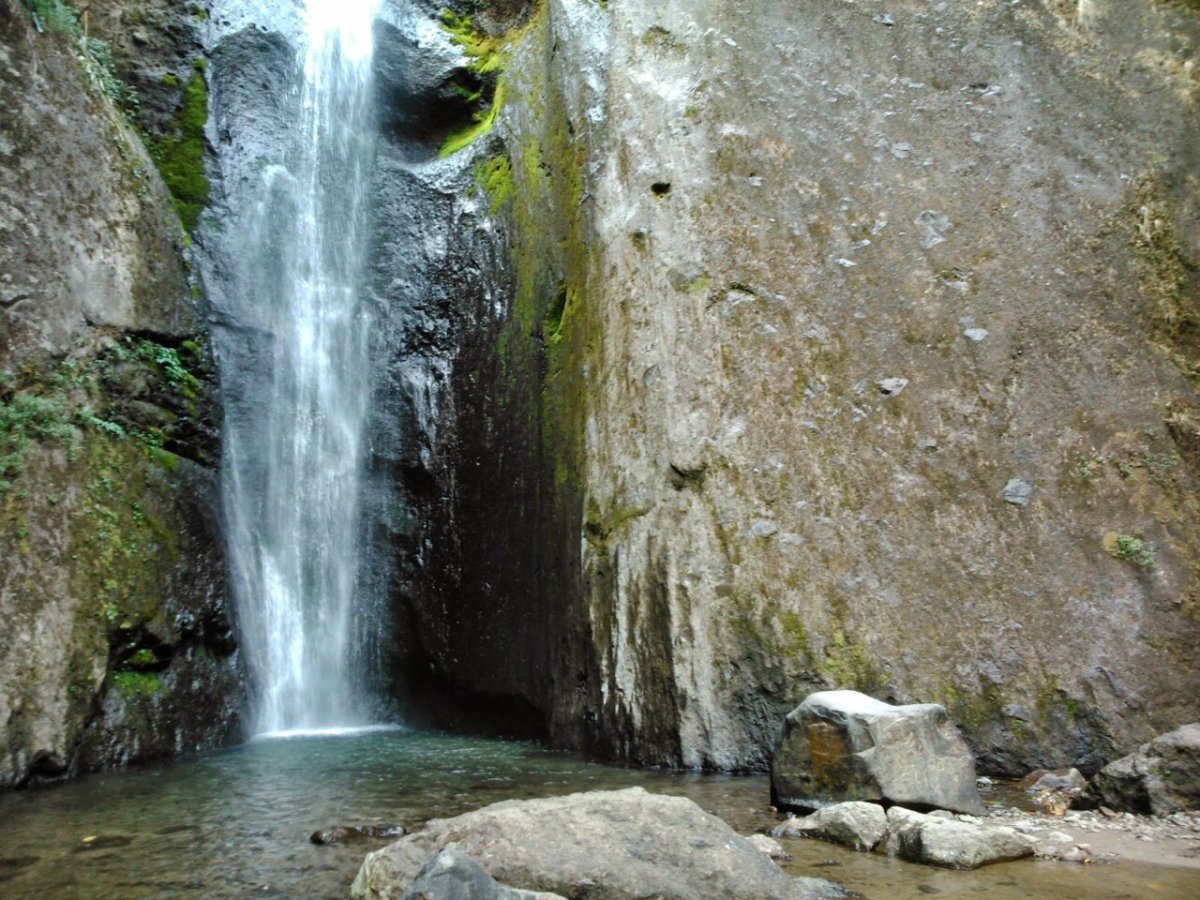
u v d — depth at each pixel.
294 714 10.95
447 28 13.94
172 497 9.36
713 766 7.83
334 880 4.73
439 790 7.03
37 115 8.74
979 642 7.85
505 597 10.41
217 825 5.90
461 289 12.18
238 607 10.32
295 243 12.45
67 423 8.36
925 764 5.90
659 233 9.75
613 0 11.18
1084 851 5.11
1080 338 8.89
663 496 8.77
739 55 10.59
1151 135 9.73
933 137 10.03
